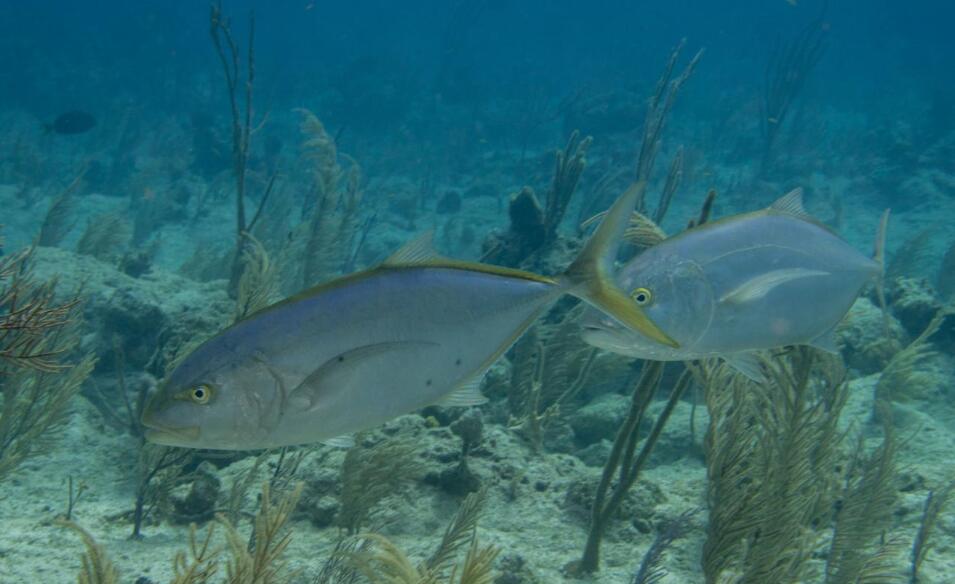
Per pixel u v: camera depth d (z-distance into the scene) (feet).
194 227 28.71
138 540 6.48
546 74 82.48
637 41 120.67
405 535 6.54
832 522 6.73
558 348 10.96
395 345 3.80
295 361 3.69
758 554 5.35
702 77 79.10
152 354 11.52
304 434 3.74
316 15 151.53
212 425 3.66
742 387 5.77
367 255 26.35
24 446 7.59
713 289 4.49
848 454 7.72
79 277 12.78
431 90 64.28
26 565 5.71
